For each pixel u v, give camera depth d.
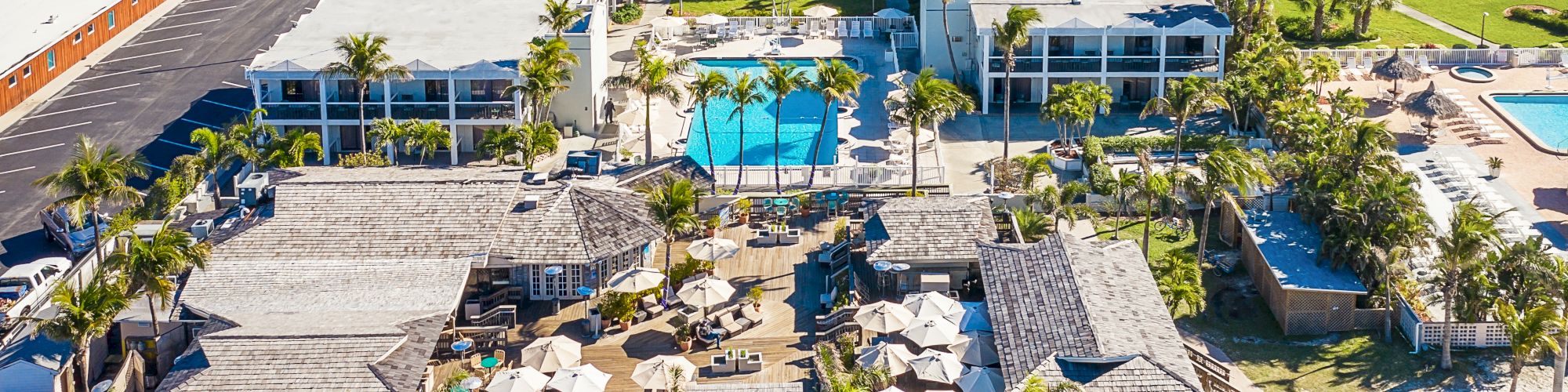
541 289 67.38
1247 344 66.88
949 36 103.50
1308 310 67.25
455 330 61.78
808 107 99.88
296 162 81.44
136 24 121.12
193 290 63.12
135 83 106.81
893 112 93.81
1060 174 86.06
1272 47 96.56
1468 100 100.00
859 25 118.06
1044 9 100.88
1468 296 64.88
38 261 73.00
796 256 72.19
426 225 67.81
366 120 88.19
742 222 76.56
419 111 87.88
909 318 60.28
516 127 87.38
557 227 68.06
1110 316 58.56
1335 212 68.75
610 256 67.06
